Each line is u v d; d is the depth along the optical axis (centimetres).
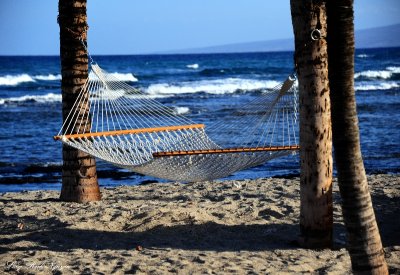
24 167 1253
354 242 364
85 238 569
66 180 746
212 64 6059
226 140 1107
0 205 748
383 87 3278
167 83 3641
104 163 1304
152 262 484
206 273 451
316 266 468
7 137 1677
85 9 723
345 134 354
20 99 2817
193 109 2341
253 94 3081
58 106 2588
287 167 1209
